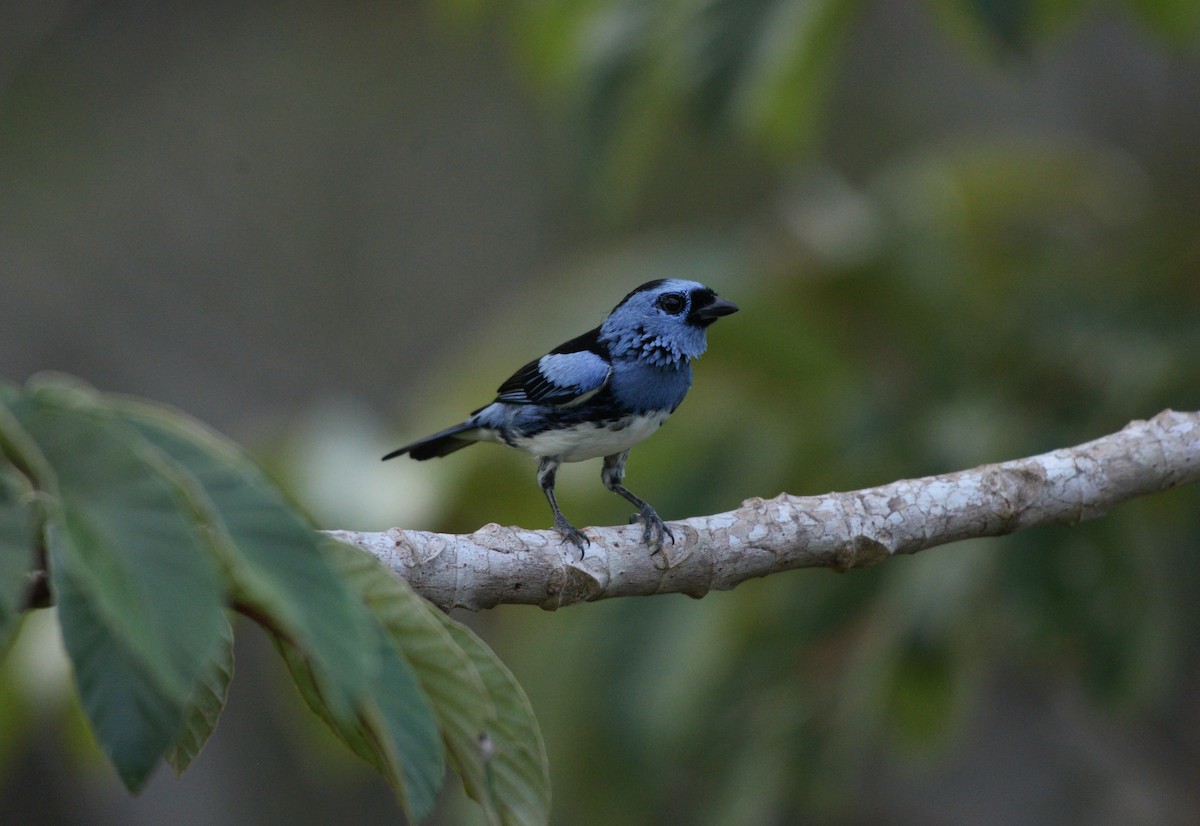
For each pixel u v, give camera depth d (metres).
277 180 24.44
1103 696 9.98
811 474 11.03
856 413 11.16
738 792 10.21
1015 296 11.55
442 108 24.70
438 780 3.63
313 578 3.11
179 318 24.02
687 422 11.38
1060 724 15.13
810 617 10.45
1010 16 8.41
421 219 24.50
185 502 3.15
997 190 12.13
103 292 23.77
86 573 2.76
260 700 21.23
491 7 11.65
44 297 23.53
